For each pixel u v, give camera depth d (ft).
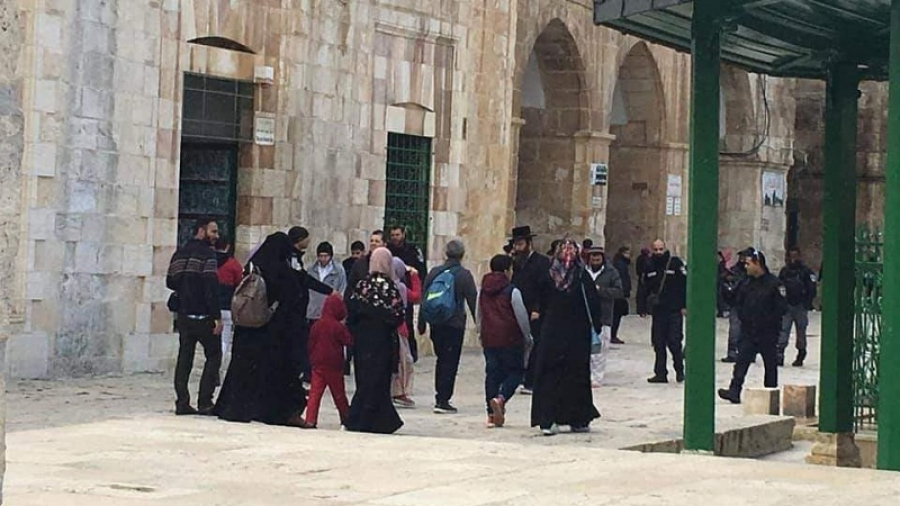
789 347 114.93
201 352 76.43
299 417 56.39
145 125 73.67
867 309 60.03
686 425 48.78
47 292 68.49
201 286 58.34
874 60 57.26
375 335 56.08
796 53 57.52
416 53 94.38
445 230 97.76
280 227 82.79
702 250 48.32
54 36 68.28
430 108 95.91
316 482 37.65
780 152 163.84
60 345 69.41
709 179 48.29
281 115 82.17
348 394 71.31
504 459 42.50
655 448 58.03
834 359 58.49
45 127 68.03
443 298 64.95
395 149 93.71
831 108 57.57
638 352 102.06
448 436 58.23
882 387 41.50
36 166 67.62
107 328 71.97
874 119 173.37
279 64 81.87
